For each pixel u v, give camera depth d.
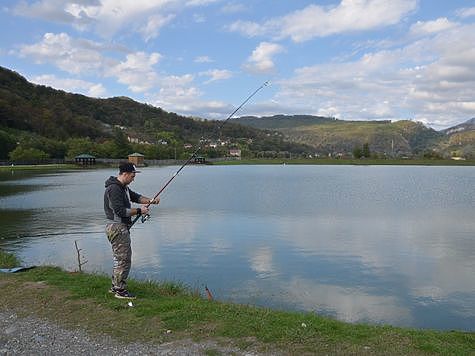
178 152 155.12
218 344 5.55
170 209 28.47
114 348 5.52
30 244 17.20
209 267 13.80
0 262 11.12
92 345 5.62
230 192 41.78
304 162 145.62
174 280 12.31
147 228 21.00
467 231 20.55
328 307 10.35
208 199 35.03
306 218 24.53
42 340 5.81
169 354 5.31
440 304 10.66
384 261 14.78
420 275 13.13
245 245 17.11
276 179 63.81
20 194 38.75
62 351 5.48
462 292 11.58
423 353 5.35
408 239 18.56
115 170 92.94
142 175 75.25
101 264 14.04
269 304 10.45
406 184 53.56
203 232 19.94
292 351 5.34
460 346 5.79
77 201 33.00
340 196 37.94
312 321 6.43
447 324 9.44
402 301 10.84
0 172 80.19
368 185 51.66
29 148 110.62
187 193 40.56
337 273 13.30
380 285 12.11
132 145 147.38
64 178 62.97
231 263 14.34
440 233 20.05
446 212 27.50
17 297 7.50
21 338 5.89
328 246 17.09
